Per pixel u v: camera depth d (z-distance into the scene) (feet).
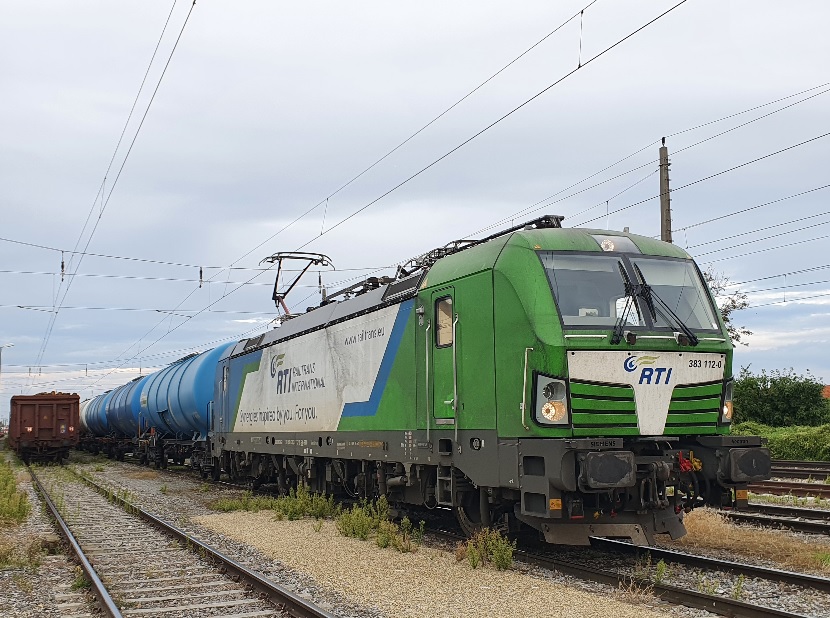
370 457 43.55
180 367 98.32
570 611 24.02
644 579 27.48
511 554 30.63
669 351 30.73
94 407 158.20
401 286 41.37
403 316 40.27
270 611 25.54
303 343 54.95
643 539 29.76
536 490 29.32
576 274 31.37
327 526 44.70
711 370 31.63
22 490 74.33
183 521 47.75
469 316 33.96
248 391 68.03
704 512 42.70
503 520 34.17
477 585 27.78
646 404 30.22
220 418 77.30
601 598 25.63
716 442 30.83
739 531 38.24
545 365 29.60
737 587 25.52
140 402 114.62
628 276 31.78
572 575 29.68
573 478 28.27
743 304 110.42
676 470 30.35
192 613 25.48
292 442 56.18
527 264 31.42
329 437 49.55
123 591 28.58
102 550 37.78
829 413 117.80
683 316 31.96
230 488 74.13
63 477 92.17
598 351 29.73
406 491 42.01
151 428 110.11
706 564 29.89
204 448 87.56
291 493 53.57
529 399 29.94
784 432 97.09
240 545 38.47
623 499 30.35
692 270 33.71
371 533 40.42
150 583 30.07
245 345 71.46
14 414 124.88
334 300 53.93
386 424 41.75
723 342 31.99
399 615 24.22
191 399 86.43
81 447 187.62
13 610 26.55
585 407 29.40
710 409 31.48
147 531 44.19
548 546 35.58
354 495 50.83
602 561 32.40
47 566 34.58
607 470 27.78
